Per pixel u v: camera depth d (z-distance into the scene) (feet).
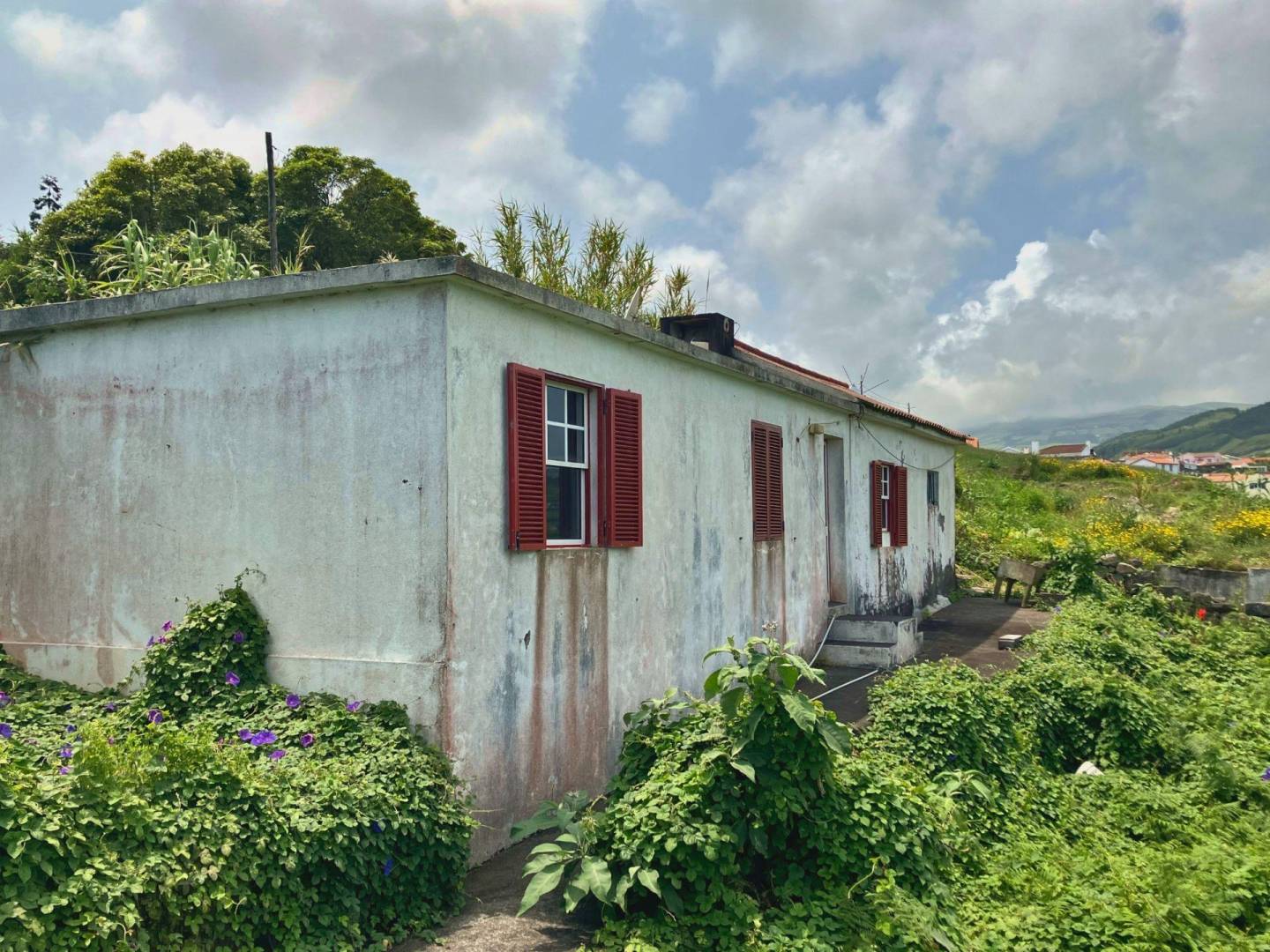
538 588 20.48
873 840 15.64
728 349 36.52
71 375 21.99
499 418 19.26
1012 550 68.03
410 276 17.54
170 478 20.63
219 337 20.13
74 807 11.61
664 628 26.50
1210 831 18.88
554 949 14.29
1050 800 21.04
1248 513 62.64
